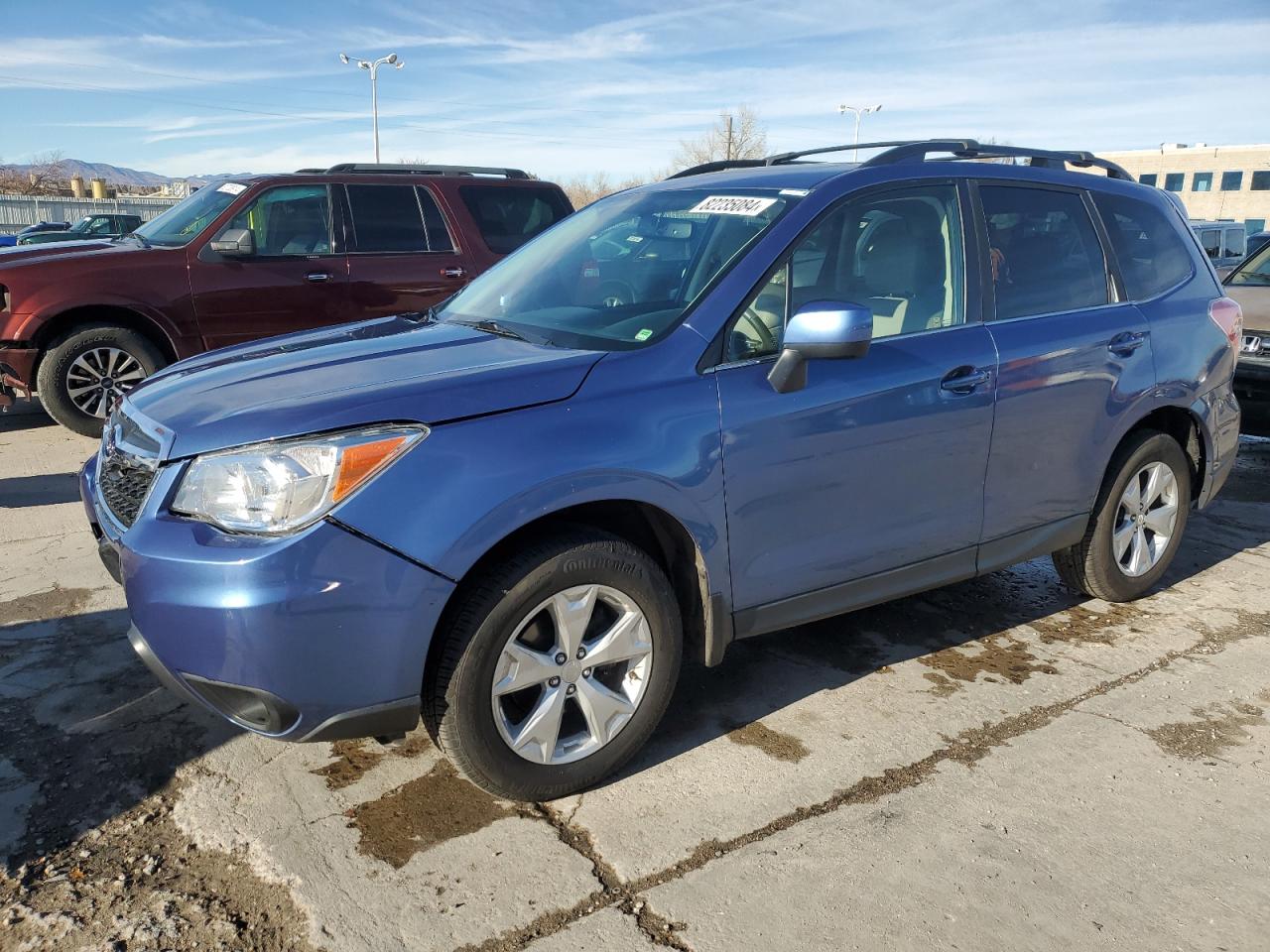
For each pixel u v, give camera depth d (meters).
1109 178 4.27
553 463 2.56
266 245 7.25
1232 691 3.54
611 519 2.95
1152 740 3.21
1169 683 3.60
